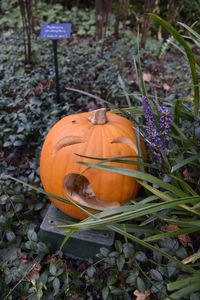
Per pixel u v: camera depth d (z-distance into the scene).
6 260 1.25
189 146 1.26
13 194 1.51
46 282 1.20
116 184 1.18
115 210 1.02
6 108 1.98
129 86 2.25
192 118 1.32
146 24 2.62
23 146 1.83
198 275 0.94
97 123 1.26
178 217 1.32
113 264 1.19
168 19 2.66
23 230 1.38
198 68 1.27
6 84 2.11
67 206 1.26
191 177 1.37
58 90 1.99
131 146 1.28
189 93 2.23
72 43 2.89
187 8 2.92
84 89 2.22
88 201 1.26
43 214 1.50
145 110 1.06
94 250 1.30
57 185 1.23
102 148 1.18
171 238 1.26
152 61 2.60
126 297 1.14
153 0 2.46
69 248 1.34
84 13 3.42
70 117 1.33
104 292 1.14
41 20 3.25
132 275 1.15
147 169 1.41
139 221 1.37
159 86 2.36
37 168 1.63
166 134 1.08
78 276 1.27
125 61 2.58
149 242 1.29
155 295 1.17
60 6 3.46
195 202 1.04
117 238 1.36
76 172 1.17
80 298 1.19
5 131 1.74
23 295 1.17
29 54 2.35
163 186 1.05
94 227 1.02
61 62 2.35
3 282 1.19
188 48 0.90
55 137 1.24
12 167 1.69
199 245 1.29
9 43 2.70
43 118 1.85
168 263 1.17
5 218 1.35
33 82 2.10
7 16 3.30
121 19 3.34
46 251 1.27
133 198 1.30
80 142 1.22
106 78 2.23
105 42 2.88
